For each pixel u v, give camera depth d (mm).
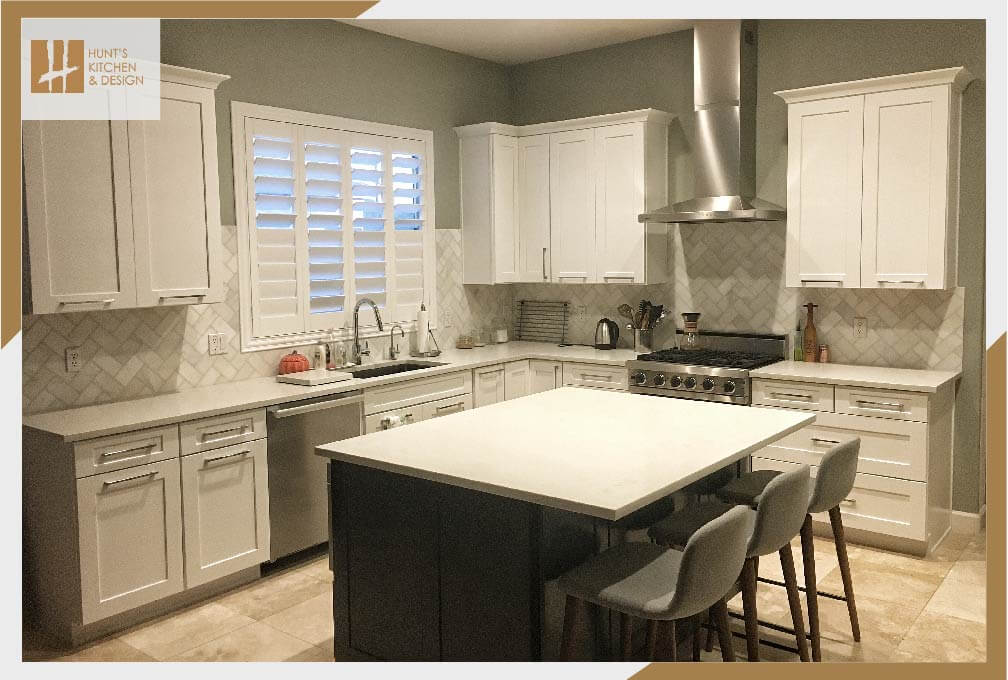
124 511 3393
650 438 2963
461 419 3350
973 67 4285
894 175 4242
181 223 3768
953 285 4387
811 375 4336
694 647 2992
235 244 4422
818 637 3070
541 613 2539
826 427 4309
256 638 3385
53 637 3426
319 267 4871
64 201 3359
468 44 5543
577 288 5945
